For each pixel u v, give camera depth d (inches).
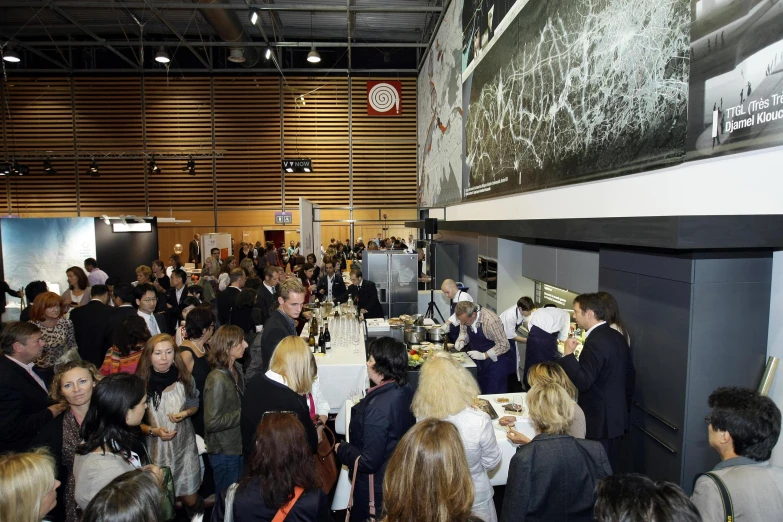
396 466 54.5
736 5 84.7
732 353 96.0
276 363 96.2
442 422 57.1
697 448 97.4
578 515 67.3
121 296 182.1
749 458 60.6
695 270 94.3
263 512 61.8
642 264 112.6
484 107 270.4
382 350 92.9
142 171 572.4
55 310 148.1
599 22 138.2
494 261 260.4
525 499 67.3
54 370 145.7
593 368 105.6
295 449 63.6
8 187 561.9
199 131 570.3
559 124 167.2
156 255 409.4
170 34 517.0
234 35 415.2
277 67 552.4
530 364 163.3
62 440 86.0
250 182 580.1
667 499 44.4
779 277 93.5
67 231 378.9
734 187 87.3
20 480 55.1
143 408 76.7
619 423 107.1
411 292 333.4
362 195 589.0
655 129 111.8
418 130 568.7
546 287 221.3
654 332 107.7
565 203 165.2
